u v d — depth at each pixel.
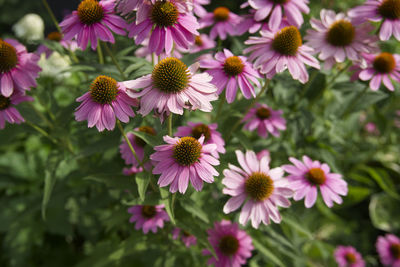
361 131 1.12
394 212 1.10
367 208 1.15
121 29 0.55
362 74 0.67
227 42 0.77
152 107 0.49
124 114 0.50
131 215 0.64
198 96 0.50
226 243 0.64
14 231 0.84
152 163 0.54
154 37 0.53
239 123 0.64
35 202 0.76
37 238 0.85
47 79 0.73
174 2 0.53
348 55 0.63
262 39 0.60
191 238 0.64
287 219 0.65
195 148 0.51
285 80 0.69
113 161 0.70
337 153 0.80
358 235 1.09
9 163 0.91
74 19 0.56
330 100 0.88
